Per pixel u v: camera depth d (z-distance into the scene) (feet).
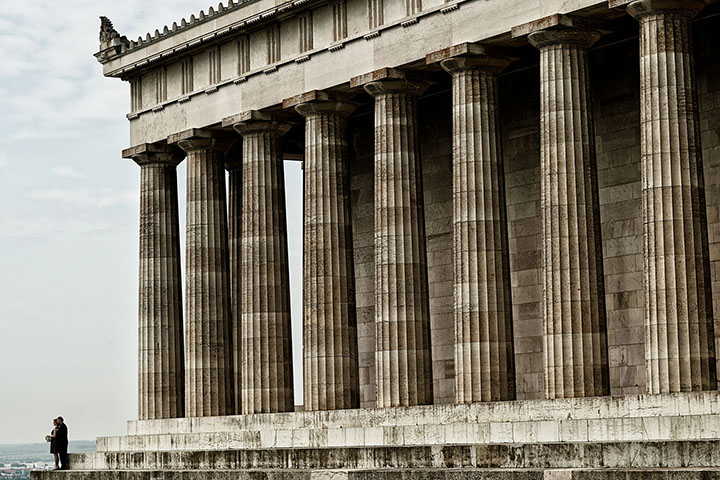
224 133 310.45
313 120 280.92
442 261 295.69
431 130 299.38
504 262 247.91
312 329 277.85
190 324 309.42
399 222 263.08
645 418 202.18
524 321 277.85
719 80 244.01
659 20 219.61
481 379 244.42
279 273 293.84
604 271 261.44
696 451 187.62
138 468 296.51
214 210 309.63
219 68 303.48
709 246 244.01
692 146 219.00
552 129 234.58
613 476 189.67
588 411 219.61
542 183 236.22
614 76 261.24
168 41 311.47
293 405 294.46
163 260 322.55
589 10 229.86
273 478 252.62
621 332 257.96
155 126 319.68
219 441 286.87
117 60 326.03
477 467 215.92
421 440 238.48
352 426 262.67
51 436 319.68
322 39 278.67
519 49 250.37
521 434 220.64
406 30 259.60
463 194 248.52
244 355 294.05
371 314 312.50
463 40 248.11
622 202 259.19
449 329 293.02
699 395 204.54
